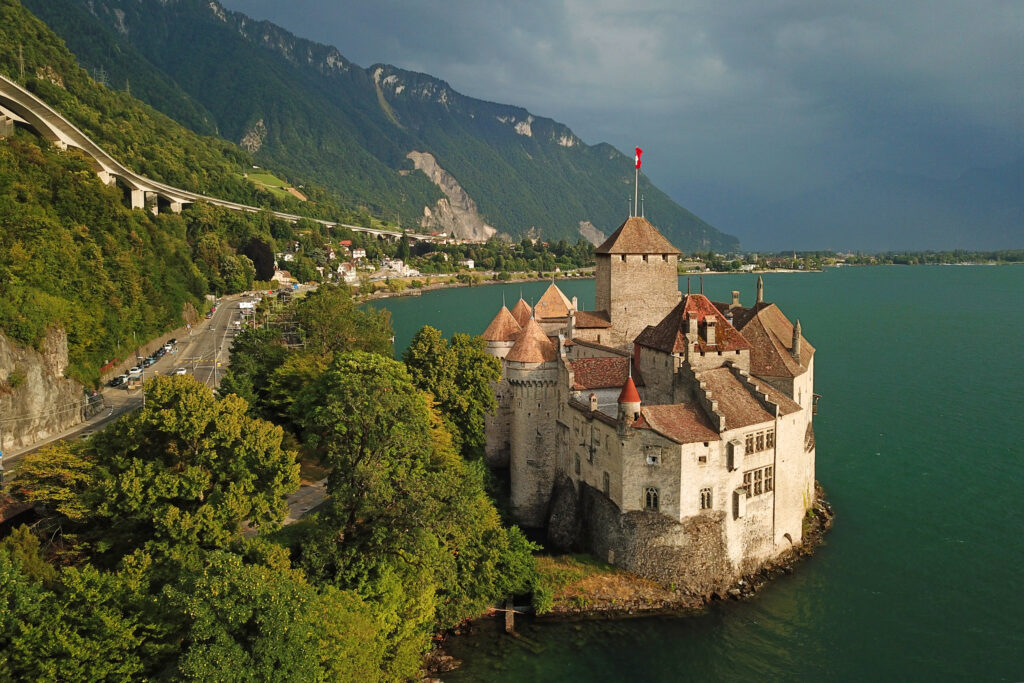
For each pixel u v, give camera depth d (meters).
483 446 95.06
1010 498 91.44
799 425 75.00
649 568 67.94
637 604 66.06
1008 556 76.50
